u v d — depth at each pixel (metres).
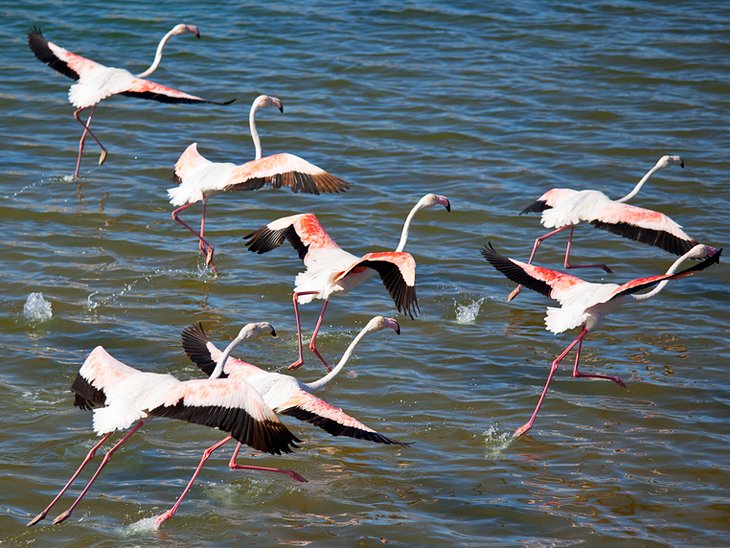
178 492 11.21
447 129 23.55
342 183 14.80
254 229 18.80
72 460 11.68
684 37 29.27
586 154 22.36
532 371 14.20
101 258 17.28
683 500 11.12
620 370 14.22
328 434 12.63
